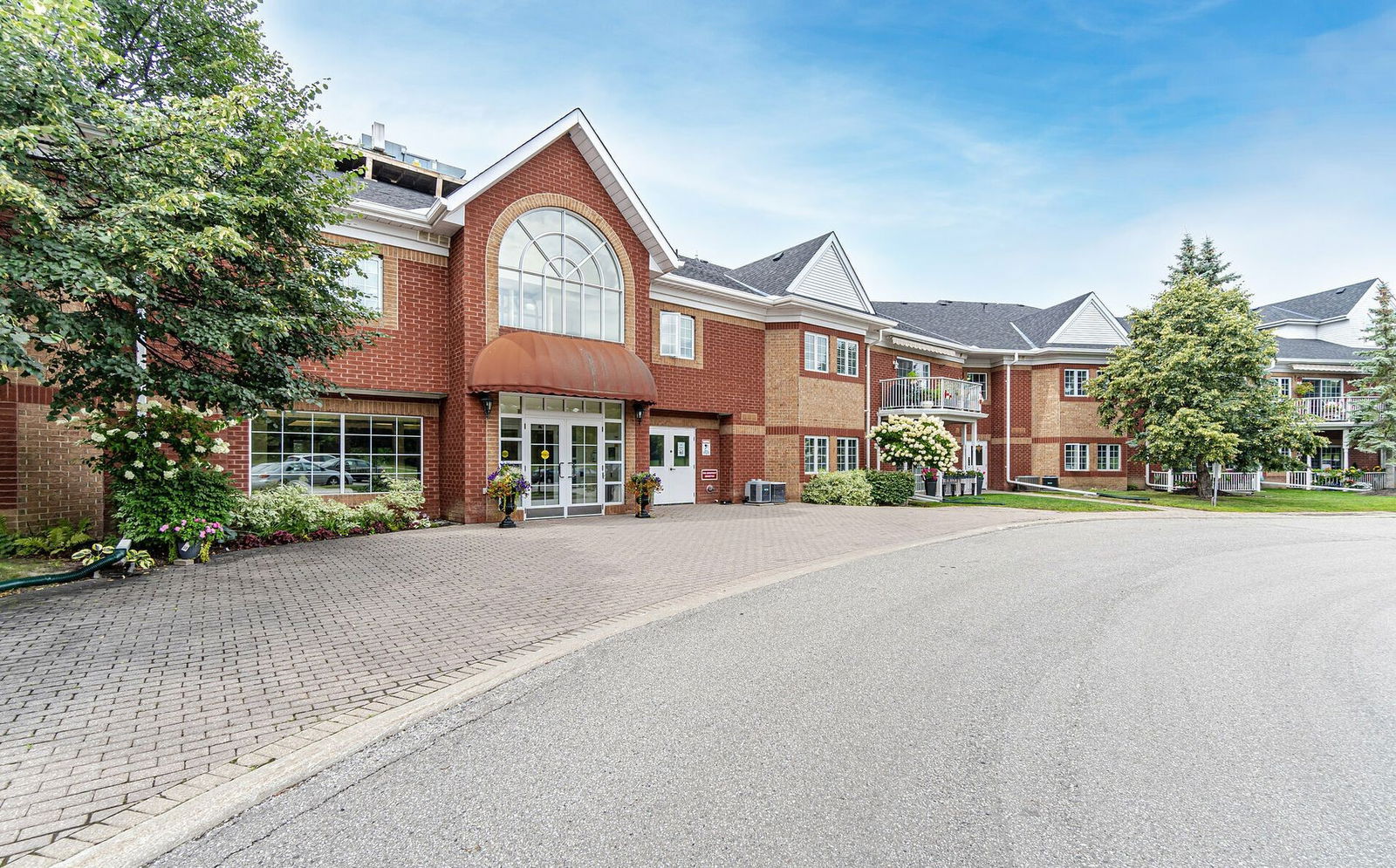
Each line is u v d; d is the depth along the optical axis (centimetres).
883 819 332
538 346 1437
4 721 429
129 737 411
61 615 659
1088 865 296
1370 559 1224
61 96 677
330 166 930
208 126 750
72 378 789
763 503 2028
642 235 1731
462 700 483
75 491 990
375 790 357
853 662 579
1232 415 2384
